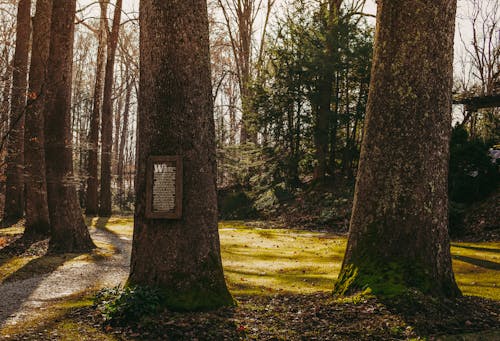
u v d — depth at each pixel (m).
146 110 6.79
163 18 6.70
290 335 5.56
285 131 26.12
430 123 6.74
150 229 6.65
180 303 6.26
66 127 13.40
